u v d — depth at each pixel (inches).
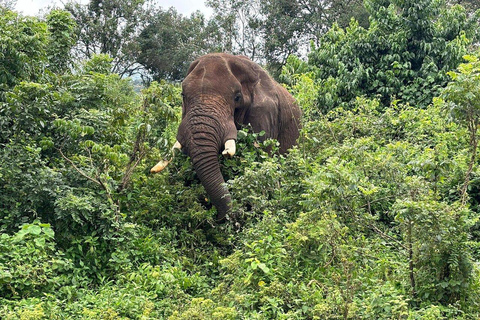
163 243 323.9
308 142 395.5
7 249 253.1
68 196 289.0
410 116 440.8
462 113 255.8
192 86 370.9
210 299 240.5
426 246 237.1
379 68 646.5
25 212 296.8
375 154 322.0
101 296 251.1
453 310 226.8
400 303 213.0
